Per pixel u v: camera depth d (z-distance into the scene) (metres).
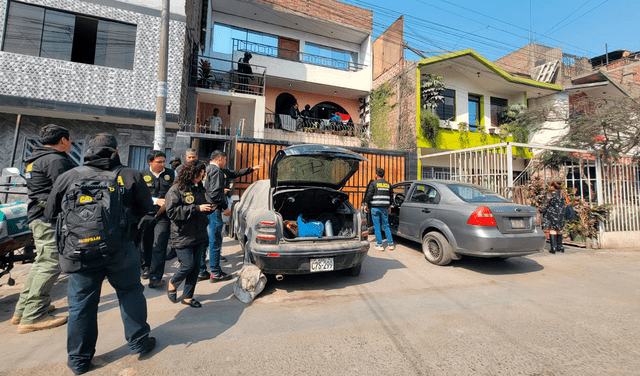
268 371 2.19
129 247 2.33
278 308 3.37
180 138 8.18
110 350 2.45
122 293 2.35
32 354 2.38
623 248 7.37
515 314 3.26
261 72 13.84
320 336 2.73
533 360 2.38
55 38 8.35
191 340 2.63
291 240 3.78
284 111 15.63
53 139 2.86
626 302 3.67
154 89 9.14
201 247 3.44
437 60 12.99
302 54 15.92
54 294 3.66
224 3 13.80
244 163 8.19
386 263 5.27
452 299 3.68
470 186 5.60
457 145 13.49
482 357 2.41
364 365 2.29
